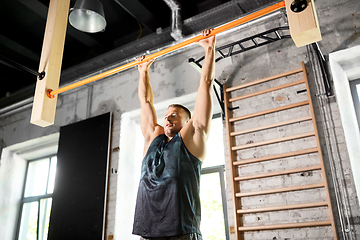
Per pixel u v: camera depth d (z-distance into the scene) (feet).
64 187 13.65
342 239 8.14
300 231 8.77
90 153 13.60
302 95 10.07
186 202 6.71
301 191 9.12
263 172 9.84
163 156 7.23
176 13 12.69
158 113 13.70
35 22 14.90
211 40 7.57
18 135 16.94
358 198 8.35
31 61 16.99
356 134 9.38
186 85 12.54
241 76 11.44
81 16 11.08
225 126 11.19
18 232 16.33
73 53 16.76
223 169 12.16
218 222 11.71
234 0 11.70
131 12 13.26
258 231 9.30
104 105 14.60
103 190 12.56
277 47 11.18
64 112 15.79
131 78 14.38
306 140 9.53
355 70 10.28
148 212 6.81
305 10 5.25
